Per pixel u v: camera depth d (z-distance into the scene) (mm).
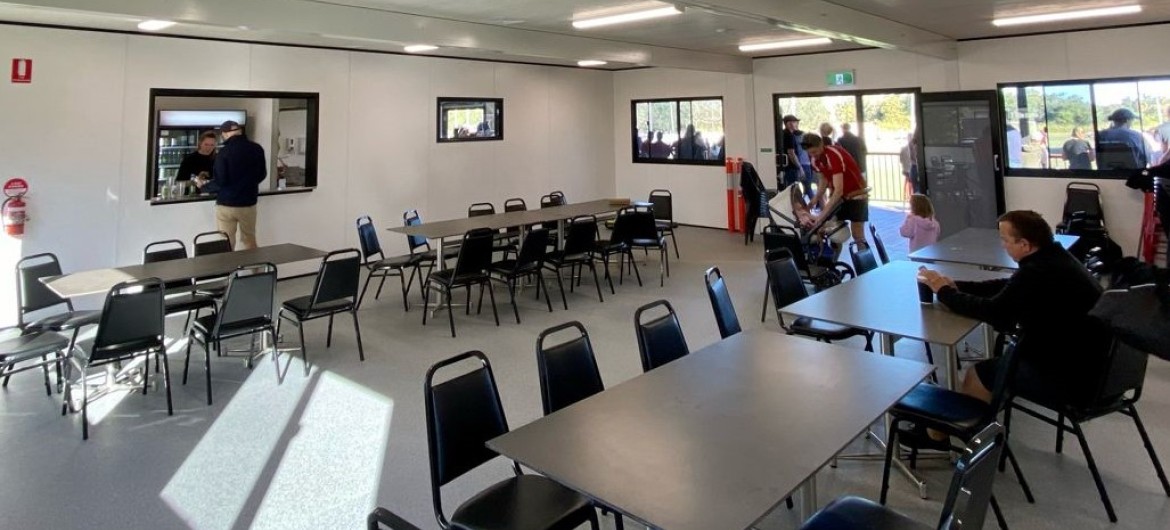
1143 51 6211
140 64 5914
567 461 1569
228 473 2881
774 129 9102
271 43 6742
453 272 5156
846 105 8508
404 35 5199
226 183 5918
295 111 7109
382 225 7906
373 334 5043
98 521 2508
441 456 1919
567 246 5863
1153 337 2207
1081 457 2838
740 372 2197
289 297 6246
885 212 10000
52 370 4305
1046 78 6785
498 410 2102
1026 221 2598
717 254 8094
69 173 5598
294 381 4020
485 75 8938
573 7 5102
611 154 11094
